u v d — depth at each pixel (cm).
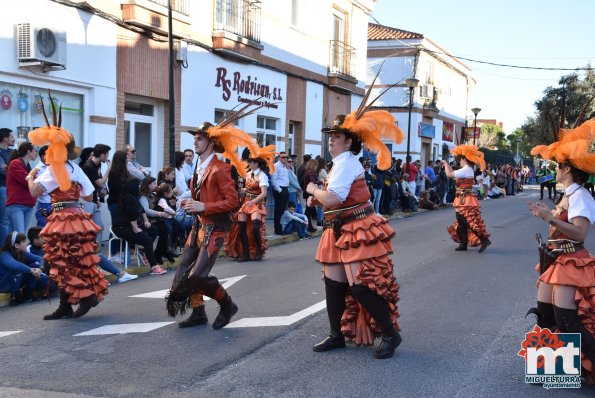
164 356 505
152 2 1216
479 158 1074
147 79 1259
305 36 1917
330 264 497
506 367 482
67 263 615
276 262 994
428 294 744
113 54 1163
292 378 454
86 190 634
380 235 473
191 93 1396
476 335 570
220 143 565
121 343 541
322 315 636
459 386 440
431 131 3397
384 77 3188
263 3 1667
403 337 561
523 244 1227
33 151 838
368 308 481
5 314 664
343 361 492
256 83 1656
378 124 493
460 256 1052
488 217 1850
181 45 1335
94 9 1100
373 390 431
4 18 940
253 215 994
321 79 2036
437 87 3422
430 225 1594
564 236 430
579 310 421
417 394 424
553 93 3528
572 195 427
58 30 997
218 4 1477
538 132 3616
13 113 983
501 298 726
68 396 418
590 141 418
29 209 834
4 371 469
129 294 755
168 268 957
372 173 1728
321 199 477
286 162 1332
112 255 967
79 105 1114
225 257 1056
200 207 543
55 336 566
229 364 485
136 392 425
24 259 729
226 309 587
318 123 2036
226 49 1455
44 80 1027
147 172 1104
